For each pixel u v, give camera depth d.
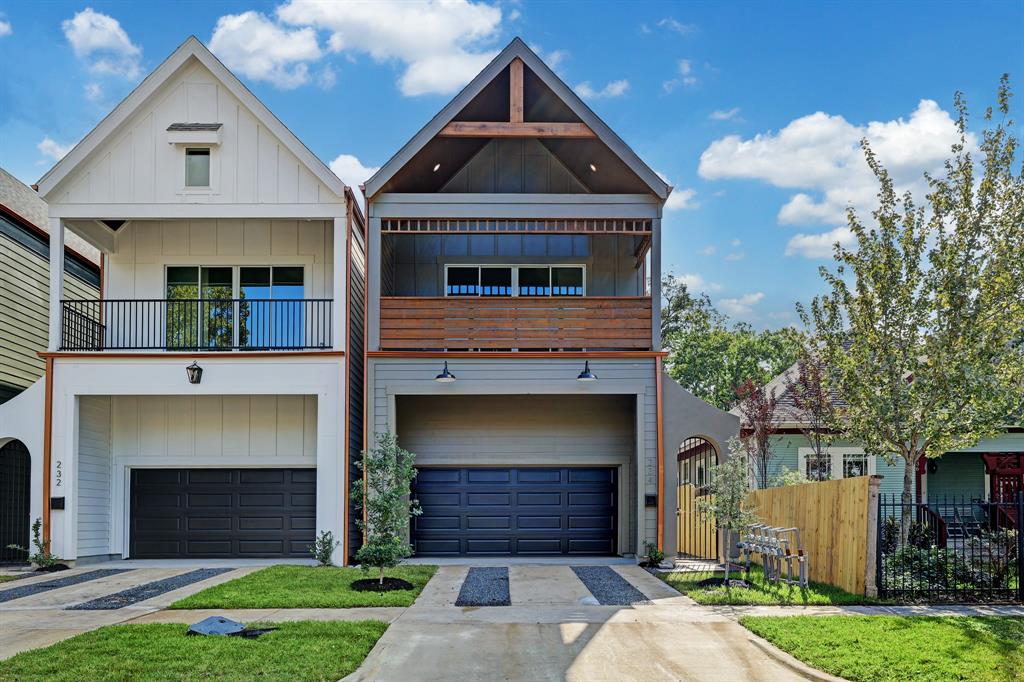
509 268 18.58
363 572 13.20
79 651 7.84
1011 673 7.20
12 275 17.17
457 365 15.75
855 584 10.91
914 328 13.17
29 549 15.50
